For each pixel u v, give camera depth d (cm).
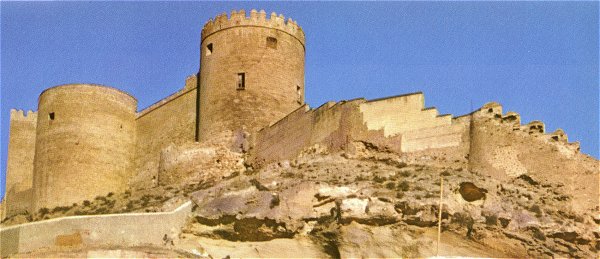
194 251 5153
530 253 4928
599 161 5300
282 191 5331
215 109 6650
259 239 5219
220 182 6278
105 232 5119
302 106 6153
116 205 6538
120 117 7388
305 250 5119
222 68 6712
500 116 5497
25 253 4891
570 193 5291
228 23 6806
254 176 5941
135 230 5162
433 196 5062
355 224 5028
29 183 7831
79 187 7081
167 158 6738
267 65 6688
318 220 5162
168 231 5275
